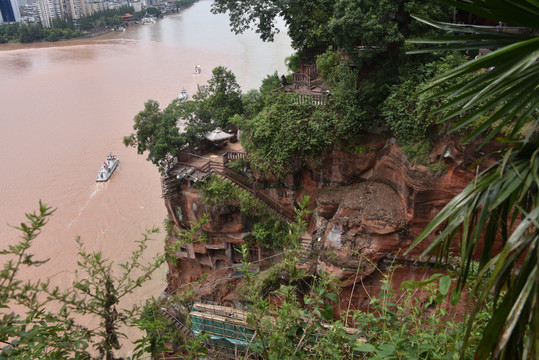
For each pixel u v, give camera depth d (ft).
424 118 73.77
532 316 10.51
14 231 147.54
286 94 94.32
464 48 15.83
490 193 13.07
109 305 17.56
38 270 128.26
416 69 78.33
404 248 80.28
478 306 11.96
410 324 22.62
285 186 96.89
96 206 162.81
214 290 100.83
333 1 95.30
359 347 18.30
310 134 89.30
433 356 18.79
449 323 22.25
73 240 142.82
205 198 97.25
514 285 11.69
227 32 484.74
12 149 206.28
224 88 120.47
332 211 89.71
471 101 14.84
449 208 14.19
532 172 12.24
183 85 285.64
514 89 14.14
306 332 21.56
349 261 82.28
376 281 82.23
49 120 239.09
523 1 13.00
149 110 104.27
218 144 112.57
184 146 110.73
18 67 352.28
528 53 13.42
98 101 264.72
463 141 15.81
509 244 11.38
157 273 127.03
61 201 166.09
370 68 89.15
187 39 448.24
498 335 11.99
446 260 15.87
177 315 66.54
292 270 22.33
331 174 92.12
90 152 202.69
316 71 106.93
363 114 84.53
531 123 60.75
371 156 87.15
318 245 89.35
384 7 74.64
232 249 105.19
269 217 97.71
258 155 94.73
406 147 77.30
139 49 407.23
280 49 363.56
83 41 462.19
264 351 20.75
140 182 179.63
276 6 107.34
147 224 152.56
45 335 15.90
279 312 21.71
